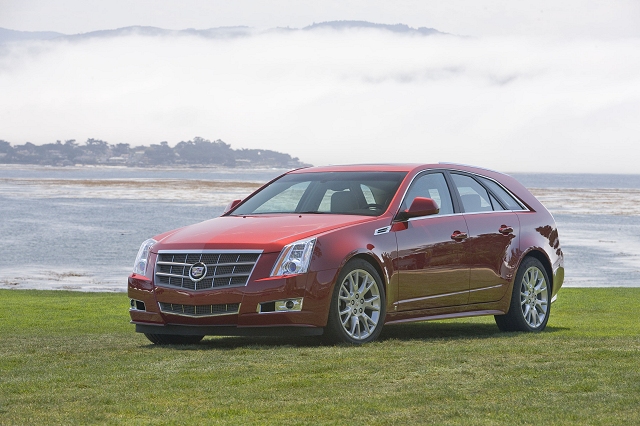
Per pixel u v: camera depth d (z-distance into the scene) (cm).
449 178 1085
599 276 3453
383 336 1073
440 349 836
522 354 793
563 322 1409
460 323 1305
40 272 3728
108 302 1903
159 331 940
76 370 743
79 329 1380
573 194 17300
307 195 1047
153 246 967
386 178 1038
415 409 566
